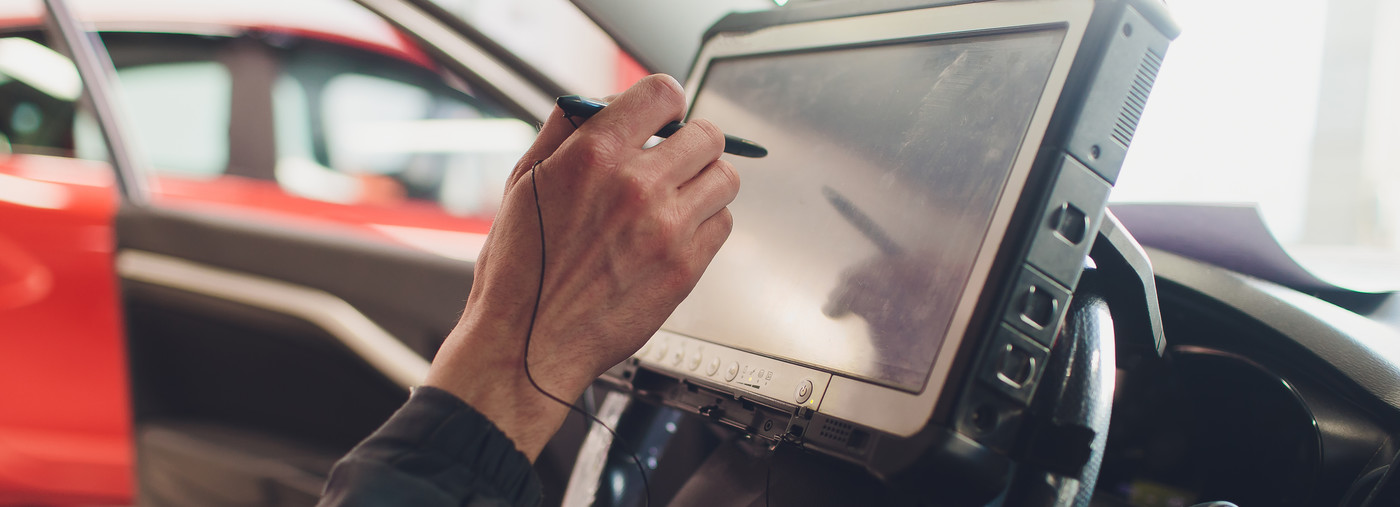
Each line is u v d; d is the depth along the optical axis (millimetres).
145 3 1961
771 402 551
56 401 1790
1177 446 742
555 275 473
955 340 466
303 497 1533
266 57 1924
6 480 1808
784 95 685
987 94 532
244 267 1601
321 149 1876
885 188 564
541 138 524
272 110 1906
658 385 659
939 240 511
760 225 640
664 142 481
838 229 582
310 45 1903
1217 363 718
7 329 1768
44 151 1854
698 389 621
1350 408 660
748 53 742
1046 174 472
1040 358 475
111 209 1753
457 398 459
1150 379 750
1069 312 552
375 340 1509
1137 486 757
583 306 474
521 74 1261
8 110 1868
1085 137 481
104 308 1746
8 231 1753
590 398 873
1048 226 472
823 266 576
